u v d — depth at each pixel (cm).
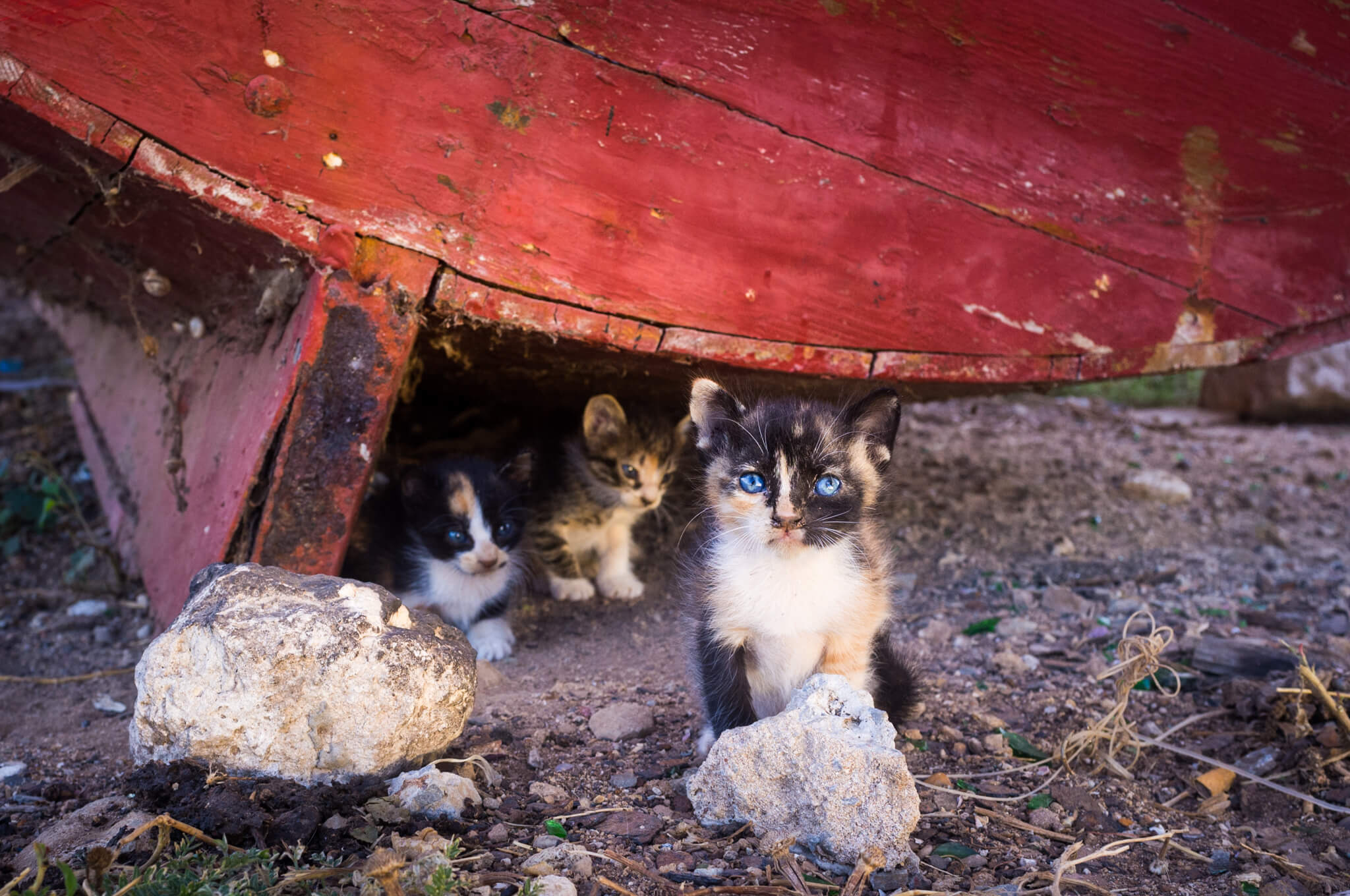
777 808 44
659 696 59
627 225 56
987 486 95
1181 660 63
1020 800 50
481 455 81
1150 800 51
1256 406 135
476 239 54
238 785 43
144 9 48
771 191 57
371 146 52
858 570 51
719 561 51
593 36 53
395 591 71
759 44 55
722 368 61
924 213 59
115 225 62
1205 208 62
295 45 50
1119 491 95
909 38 56
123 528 80
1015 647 66
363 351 54
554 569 78
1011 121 59
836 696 46
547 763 51
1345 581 76
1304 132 61
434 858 39
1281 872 45
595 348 59
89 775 52
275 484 55
